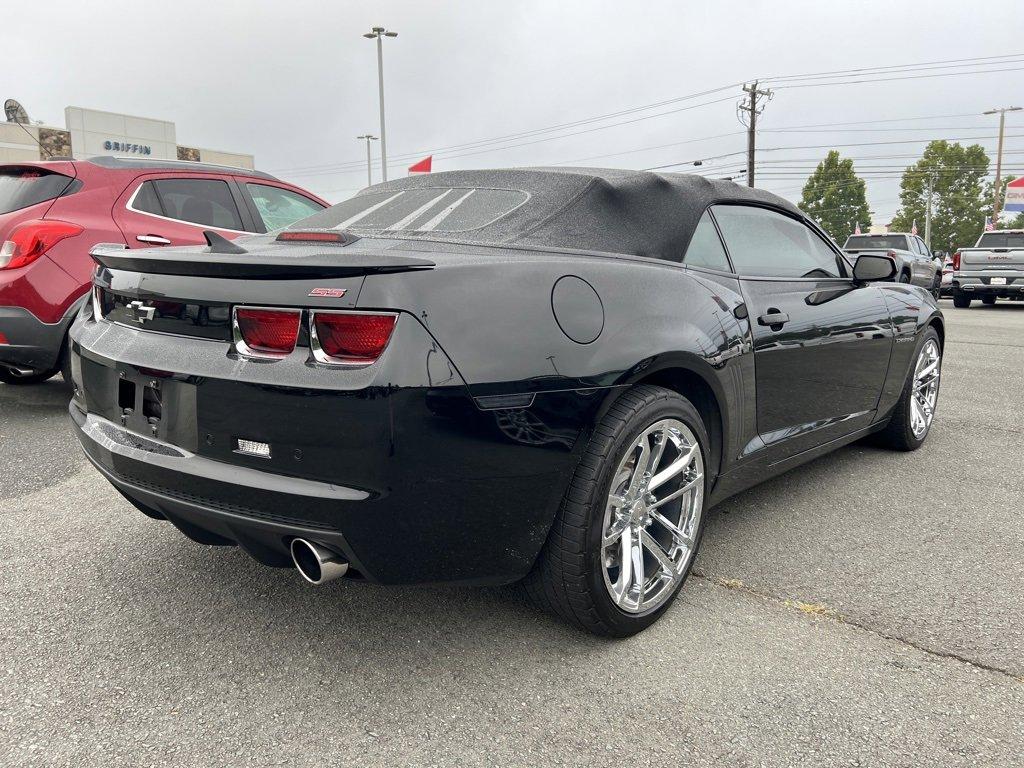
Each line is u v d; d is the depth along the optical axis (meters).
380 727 1.82
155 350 2.08
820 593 2.53
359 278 1.77
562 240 2.35
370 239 2.32
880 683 2.02
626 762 1.71
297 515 1.80
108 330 2.30
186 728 1.80
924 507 3.35
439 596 2.48
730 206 2.92
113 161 4.92
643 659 2.12
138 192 4.90
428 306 1.78
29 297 4.28
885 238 18.70
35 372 5.60
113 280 2.28
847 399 3.43
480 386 1.81
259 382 1.82
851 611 2.40
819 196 75.94
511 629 2.28
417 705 1.90
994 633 2.27
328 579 1.88
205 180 5.34
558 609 2.15
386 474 1.74
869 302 3.56
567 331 1.99
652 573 2.31
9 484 3.50
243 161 37.25
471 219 2.46
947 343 9.54
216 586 2.53
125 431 2.20
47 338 4.36
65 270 4.39
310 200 6.17
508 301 1.91
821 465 3.98
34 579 2.56
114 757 1.70
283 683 1.99
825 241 3.52
